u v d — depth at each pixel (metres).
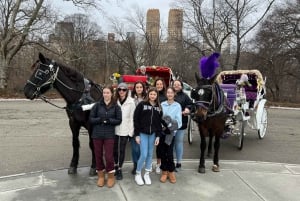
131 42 47.31
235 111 8.15
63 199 5.14
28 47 31.59
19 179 5.95
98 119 5.61
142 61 47.62
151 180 6.09
